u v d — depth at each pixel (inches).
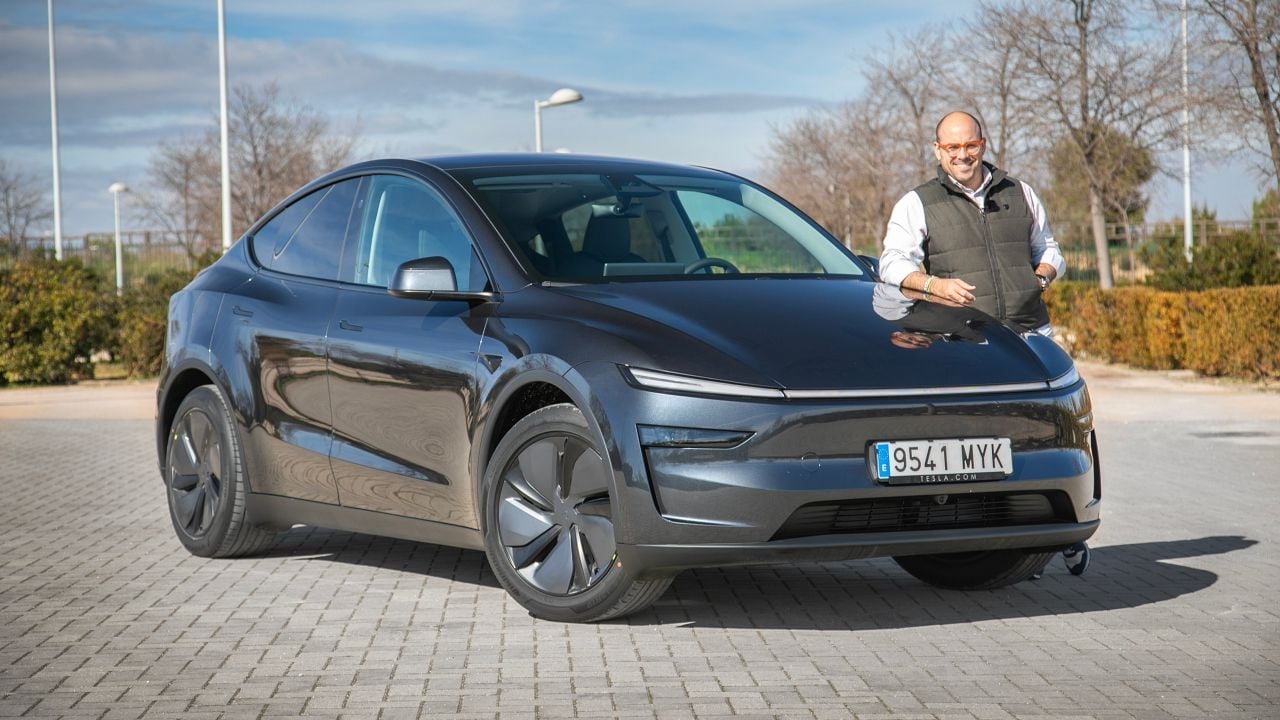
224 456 256.5
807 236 246.1
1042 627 201.9
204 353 262.4
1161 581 235.8
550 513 202.5
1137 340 810.8
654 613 210.4
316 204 260.1
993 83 1371.8
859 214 1790.1
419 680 173.5
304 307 245.6
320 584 236.5
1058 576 240.8
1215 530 290.2
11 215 1974.7
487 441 206.7
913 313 213.3
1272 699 163.2
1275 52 968.3
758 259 237.1
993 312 245.0
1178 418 546.3
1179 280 853.2
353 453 231.6
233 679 175.0
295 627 203.8
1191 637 195.3
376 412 226.4
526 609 211.5
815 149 1876.2
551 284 212.7
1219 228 1604.3
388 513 227.6
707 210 240.7
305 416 241.0
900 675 174.7
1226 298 711.7
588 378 192.9
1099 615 209.8
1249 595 224.1
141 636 198.7
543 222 225.5
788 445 184.4
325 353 236.1
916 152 1583.4
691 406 186.1
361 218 247.0
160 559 262.4
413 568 251.0
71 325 809.5
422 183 237.9
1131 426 518.0
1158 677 173.6
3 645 193.8
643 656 184.4
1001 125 1370.6
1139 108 1291.8
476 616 209.8
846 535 187.3
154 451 464.4
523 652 187.3
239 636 198.2
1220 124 1047.0
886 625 203.3
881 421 187.8
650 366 189.8
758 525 183.3
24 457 447.2
